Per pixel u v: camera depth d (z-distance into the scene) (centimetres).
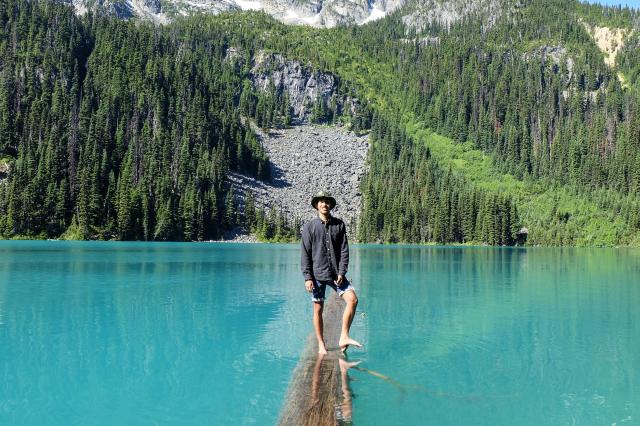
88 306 1945
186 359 1171
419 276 3412
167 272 3431
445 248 10394
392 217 14300
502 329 1538
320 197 1036
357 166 19375
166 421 796
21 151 12506
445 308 1956
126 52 19475
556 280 3200
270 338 1401
